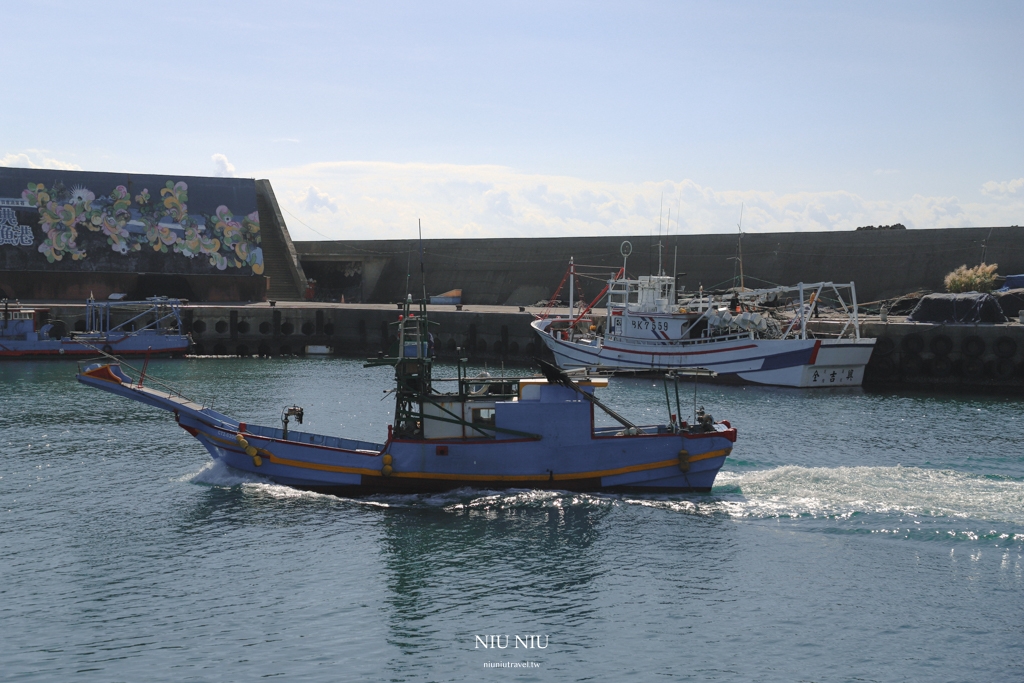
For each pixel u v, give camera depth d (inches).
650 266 4025.6
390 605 866.8
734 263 3799.2
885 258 3447.3
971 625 821.2
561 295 4220.0
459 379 1177.4
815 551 987.9
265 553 992.2
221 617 839.1
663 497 1155.3
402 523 1077.1
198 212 4242.1
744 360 2364.7
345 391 2281.0
